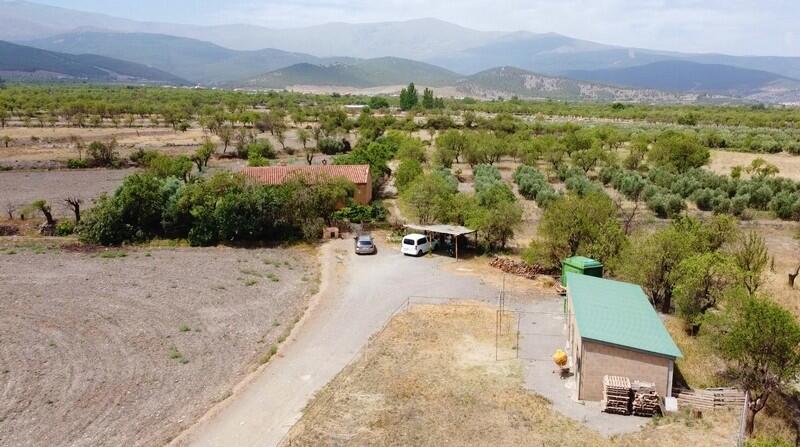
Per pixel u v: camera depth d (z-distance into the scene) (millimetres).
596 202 45344
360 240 50125
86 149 101562
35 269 44625
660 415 25219
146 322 34969
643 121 194500
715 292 33000
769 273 45688
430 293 40688
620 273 39594
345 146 118500
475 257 49562
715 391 26000
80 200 62281
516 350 31734
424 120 183000
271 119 146625
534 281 43531
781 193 67938
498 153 100062
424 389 27203
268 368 29234
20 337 32438
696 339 32469
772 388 24094
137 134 133750
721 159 107812
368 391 26938
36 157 95688
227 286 41688
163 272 44688
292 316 36406
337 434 23438
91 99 198375
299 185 56500
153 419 24734
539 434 23625
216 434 23500
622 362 25953
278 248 52188
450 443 22953
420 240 49594
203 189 53875
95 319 35188
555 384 28062
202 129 142125
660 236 37125
